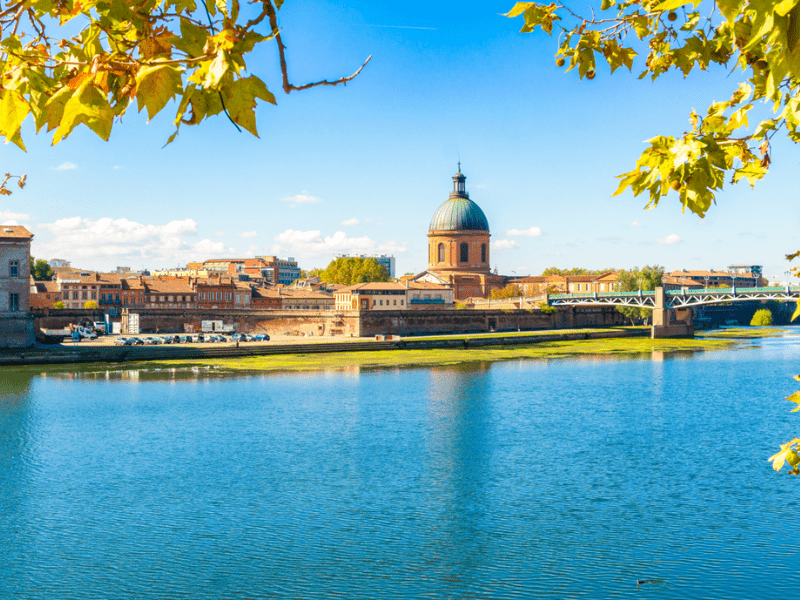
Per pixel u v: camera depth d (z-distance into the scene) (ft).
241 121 11.59
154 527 108.68
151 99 11.13
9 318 326.03
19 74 11.16
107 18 10.93
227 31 11.08
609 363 343.46
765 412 202.59
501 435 172.04
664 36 20.33
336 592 86.69
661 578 89.35
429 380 278.05
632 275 632.79
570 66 21.13
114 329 503.20
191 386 257.96
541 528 107.76
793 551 97.25
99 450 157.17
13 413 201.57
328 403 220.64
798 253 23.50
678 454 151.64
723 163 17.65
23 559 96.43
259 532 106.52
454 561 94.73
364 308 615.98
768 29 10.62
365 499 122.21
